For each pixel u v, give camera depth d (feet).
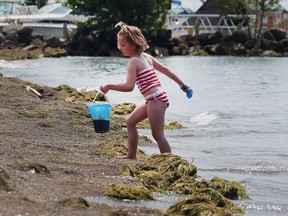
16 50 210.38
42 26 277.44
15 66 151.23
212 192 27.07
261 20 261.03
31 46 222.89
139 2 240.94
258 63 185.26
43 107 58.13
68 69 143.33
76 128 47.88
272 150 44.57
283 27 302.45
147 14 244.01
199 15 284.82
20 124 47.52
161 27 244.63
